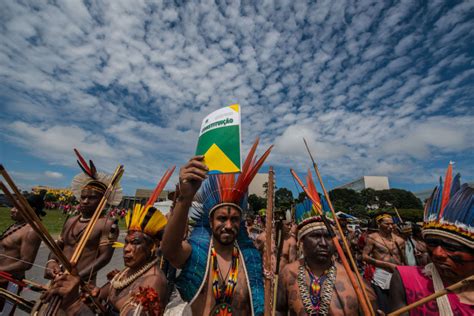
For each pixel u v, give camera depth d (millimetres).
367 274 5012
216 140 1725
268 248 1959
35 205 3312
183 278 1844
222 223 1926
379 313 1770
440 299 1461
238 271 1977
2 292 2271
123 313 1466
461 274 1390
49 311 1374
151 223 1975
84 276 2736
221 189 2037
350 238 8375
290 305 2096
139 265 1938
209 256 1943
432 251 1468
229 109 1781
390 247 4797
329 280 2059
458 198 1430
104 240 2941
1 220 15742
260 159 2129
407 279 1648
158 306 1521
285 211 3342
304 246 2207
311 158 2059
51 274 2693
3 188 1198
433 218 1498
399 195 72625
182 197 1594
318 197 2289
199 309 1831
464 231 1355
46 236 1361
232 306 1849
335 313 1913
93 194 3078
